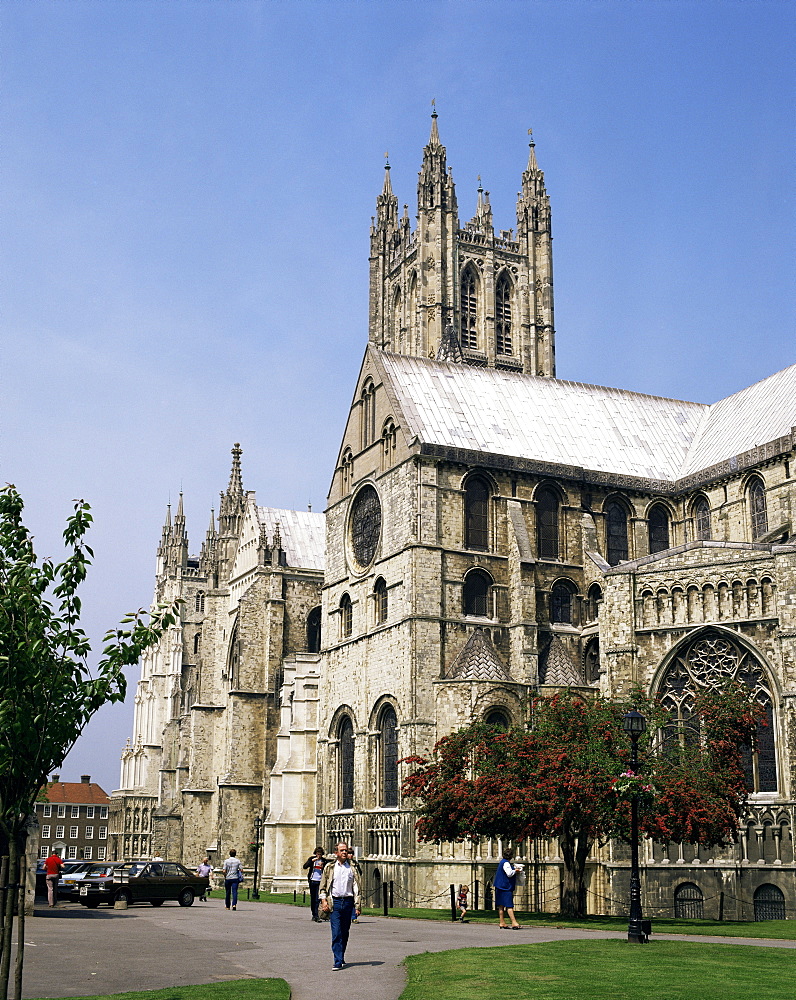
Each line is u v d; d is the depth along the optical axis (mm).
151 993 32938
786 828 75750
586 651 96875
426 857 86625
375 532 101000
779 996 31281
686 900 78312
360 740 97812
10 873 27688
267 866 112375
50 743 28234
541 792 65875
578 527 100562
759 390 108812
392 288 184625
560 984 33625
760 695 79562
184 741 146500
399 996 32844
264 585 131375
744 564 81625
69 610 29516
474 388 105812
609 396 113625
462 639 92375
